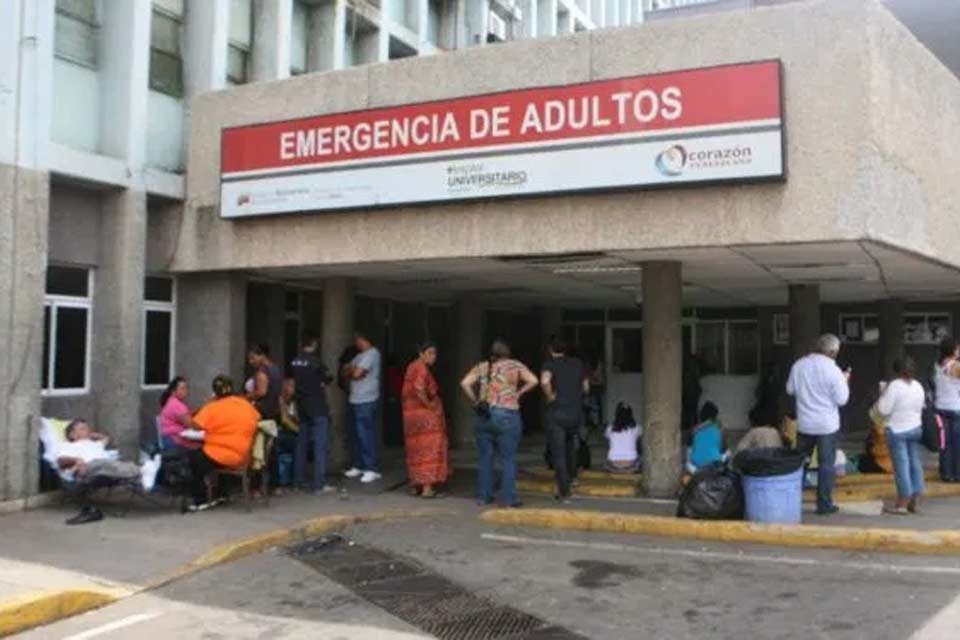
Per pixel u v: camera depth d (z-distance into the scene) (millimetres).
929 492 11453
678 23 9219
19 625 6316
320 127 10969
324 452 11633
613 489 11445
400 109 10469
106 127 11461
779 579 7527
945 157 10766
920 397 10000
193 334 12422
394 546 8852
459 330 17109
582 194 9516
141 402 11859
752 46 8914
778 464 9148
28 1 10016
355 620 6566
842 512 9969
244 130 11500
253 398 11477
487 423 10656
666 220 9227
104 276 11328
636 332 20828
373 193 10586
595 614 6680
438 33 23328
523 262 11141
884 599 6871
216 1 12445
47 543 8391
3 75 9742
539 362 20219
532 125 9734
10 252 9773
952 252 11031
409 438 11414
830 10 8633
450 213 10320
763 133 8695
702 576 7668
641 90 9227
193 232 12016
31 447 10000
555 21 33344
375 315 17125
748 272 12070
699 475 9531
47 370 10828
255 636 6207
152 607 6859
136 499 10625
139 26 11469
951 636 5977
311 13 16281
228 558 8172
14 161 9820
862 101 8508
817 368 9781
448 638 6180
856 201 8484
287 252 11367
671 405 11172
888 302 17266
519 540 9102
